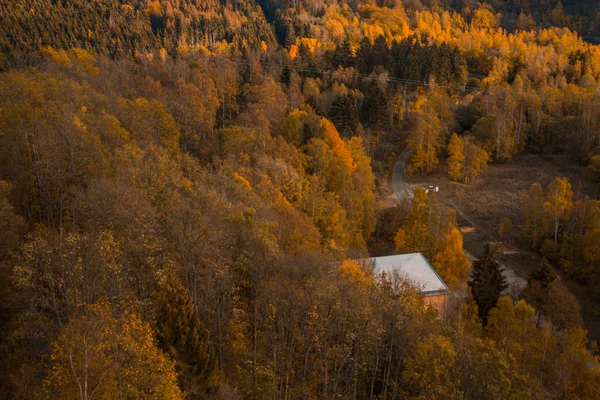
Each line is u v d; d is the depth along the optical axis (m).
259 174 68.00
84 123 55.81
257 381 34.03
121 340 25.66
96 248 33.47
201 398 30.09
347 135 110.44
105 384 24.20
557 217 84.38
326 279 39.12
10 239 35.31
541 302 61.88
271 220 53.31
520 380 31.92
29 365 29.31
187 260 38.75
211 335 36.66
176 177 51.56
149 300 33.59
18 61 101.75
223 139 80.62
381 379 37.94
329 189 85.00
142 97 84.88
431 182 112.06
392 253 80.81
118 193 41.91
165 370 26.00
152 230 38.53
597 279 75.44
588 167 106.00
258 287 40.09
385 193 104.38
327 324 35.72
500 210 97.88
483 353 32.69
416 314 40.16
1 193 38.62
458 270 67.25
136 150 54.88
